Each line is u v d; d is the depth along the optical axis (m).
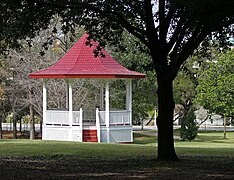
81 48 29.05
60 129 27.88
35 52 35.56
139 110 41.72
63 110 29.22
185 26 12.91
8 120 55.84
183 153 18.50
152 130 51.75
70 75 27.03
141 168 12.81
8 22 14.44
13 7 13.80
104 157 16.30
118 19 14.09
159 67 13.70
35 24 14.59
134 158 15.90
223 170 12.49
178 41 13.49
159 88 14.12
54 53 37.12
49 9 14.08
